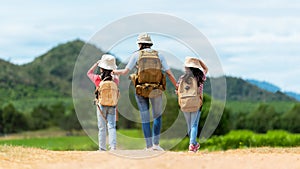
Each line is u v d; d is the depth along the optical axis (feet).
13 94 310.65
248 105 186.91
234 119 165.99
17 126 203.51
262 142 63.16
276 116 168.35
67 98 318.24
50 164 25.82
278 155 30.19
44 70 360.89
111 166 24.94
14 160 27.12
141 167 24.61
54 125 206.28
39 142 107.65
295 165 25.93
